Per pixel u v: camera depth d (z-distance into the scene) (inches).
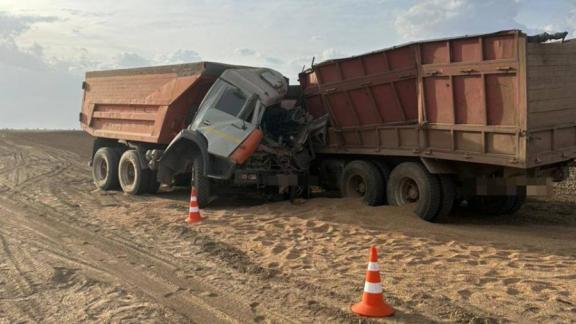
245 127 432.1
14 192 551.5
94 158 591.8
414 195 398.6
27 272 271.4
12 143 1202.6
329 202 440.8
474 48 342.6
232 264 285.3
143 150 532.1
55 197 517.3
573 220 408.5
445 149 366.3
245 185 450.3
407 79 388.5
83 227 382.0
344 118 447.5
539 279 245.6
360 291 236.7
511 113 325.7
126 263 290.2
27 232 364.8
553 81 336.8
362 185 440.8
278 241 329.7
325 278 256.8
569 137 353.4
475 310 209.8
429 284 242.8
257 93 441.1
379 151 415.8
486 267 269.0
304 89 483.5
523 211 446.0
